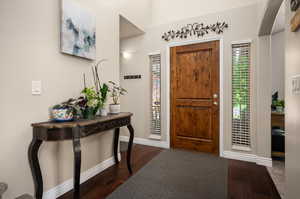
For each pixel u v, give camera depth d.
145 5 3.21
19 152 1.37
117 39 2.46
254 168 2.25
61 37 1.63
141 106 3.39
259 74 2.35
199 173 2.11
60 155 1.69
